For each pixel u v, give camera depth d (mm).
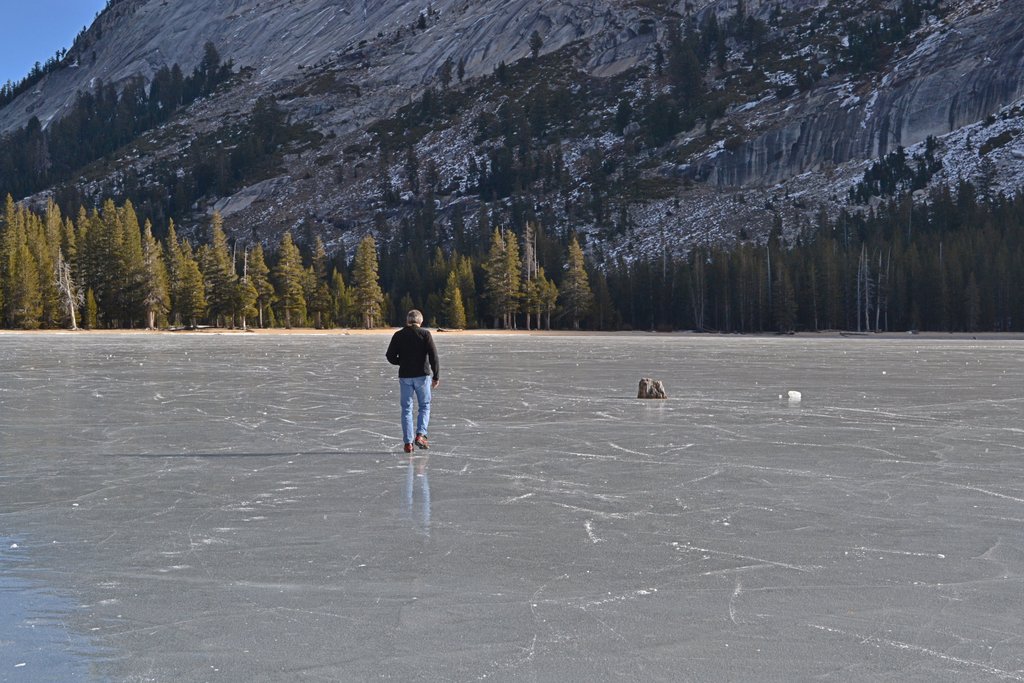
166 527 7148
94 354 39000
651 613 5047
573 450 11289
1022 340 75312
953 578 5719
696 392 19938
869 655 4414
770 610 5094
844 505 8000
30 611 5086
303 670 4238
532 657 4398
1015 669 4242
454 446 11648
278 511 7750
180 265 101250
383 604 5215
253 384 21922
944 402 17562
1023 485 8953
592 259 178000
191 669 4254
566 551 6402
